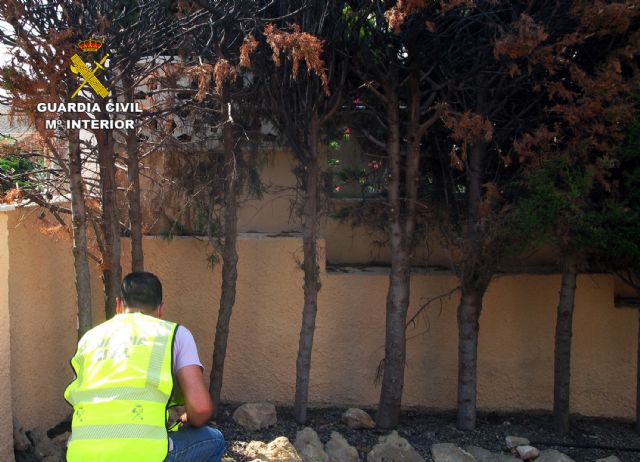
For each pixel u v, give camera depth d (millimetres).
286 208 7305
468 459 5305
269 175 7309
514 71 4891
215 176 6234
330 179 6578
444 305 6504
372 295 6531
